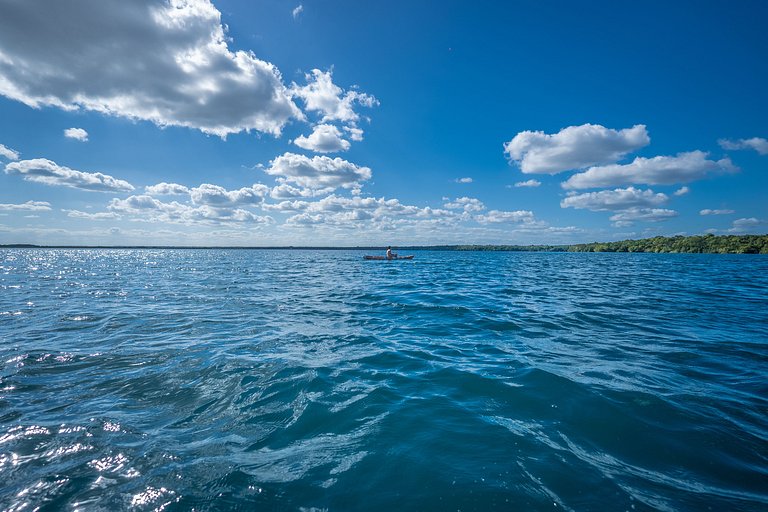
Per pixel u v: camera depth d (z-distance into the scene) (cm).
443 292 1529
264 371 553
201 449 338
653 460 314
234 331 827
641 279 2181
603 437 352
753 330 822
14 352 649
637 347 682
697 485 282
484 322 919
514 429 368
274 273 2767
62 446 340
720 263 4338
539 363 584
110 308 1143
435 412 409
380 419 393
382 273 2769
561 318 967
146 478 294
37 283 1948
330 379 517
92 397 457
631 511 253
